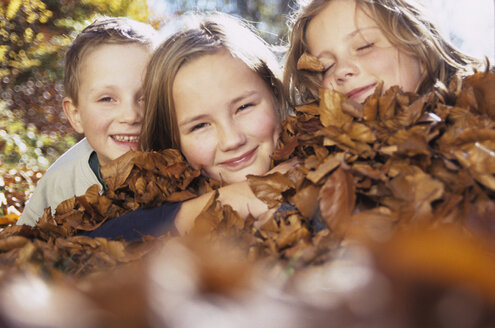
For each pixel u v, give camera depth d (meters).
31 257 0.95
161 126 1.69
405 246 0.41
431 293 0.37
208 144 1.51
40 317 0.39
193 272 0.44
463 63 1.85
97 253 1.05
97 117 1.97
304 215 1.06
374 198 0.98
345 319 0.36
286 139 1.54
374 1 1.57
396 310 0.36
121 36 2.01
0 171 3.52
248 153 1.51
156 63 1.64
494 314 0.36
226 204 1.21
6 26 7.78
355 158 1.06
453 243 0.41
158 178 1.51
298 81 1.85
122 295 0.41
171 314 0.38
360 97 1.54
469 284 0.37
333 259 0.86
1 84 7.89
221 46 1.55
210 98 1.48
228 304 0.40
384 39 1.55
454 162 0.98
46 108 8.03
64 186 2.11
